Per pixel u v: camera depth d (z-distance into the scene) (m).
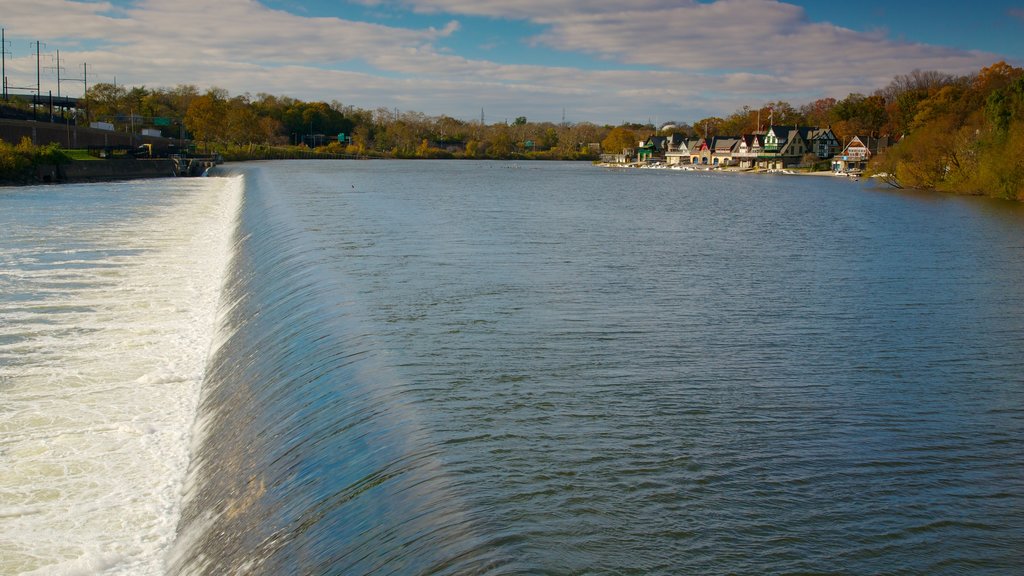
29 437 14.81
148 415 16.05
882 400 13.72
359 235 32.53
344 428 11.36
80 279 29.05
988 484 10.34
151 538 11.47
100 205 58.91
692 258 29.19
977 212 54.09
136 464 13.79
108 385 17.72
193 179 100.94
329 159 187.75
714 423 12.30
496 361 14.94
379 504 9.01
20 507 12.22
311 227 34.81
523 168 167.62
